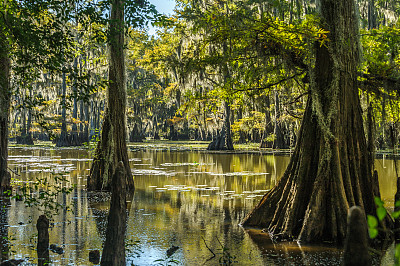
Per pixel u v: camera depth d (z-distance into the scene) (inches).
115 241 223.1
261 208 373.1
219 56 415.2
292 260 273.6
